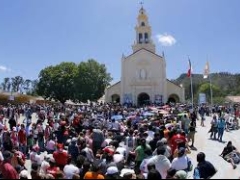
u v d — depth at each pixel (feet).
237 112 161.58
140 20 313.53
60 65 315.78
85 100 309.63
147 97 272.10
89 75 308.19
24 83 479.00
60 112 161.38
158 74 270.05
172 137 53.57
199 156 38.86
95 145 58.34
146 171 41.06
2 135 60.85
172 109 147.13
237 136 108.78
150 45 309.42
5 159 41.60
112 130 69.87
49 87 310.45
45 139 79.15
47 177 38.01
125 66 274.16
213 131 99.91
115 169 37.09
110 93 276.82
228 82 608.19
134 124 80.84
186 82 505.66
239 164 69.26
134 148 54.54
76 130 84.28
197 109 183.21
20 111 175.01
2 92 285.23
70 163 43.04
